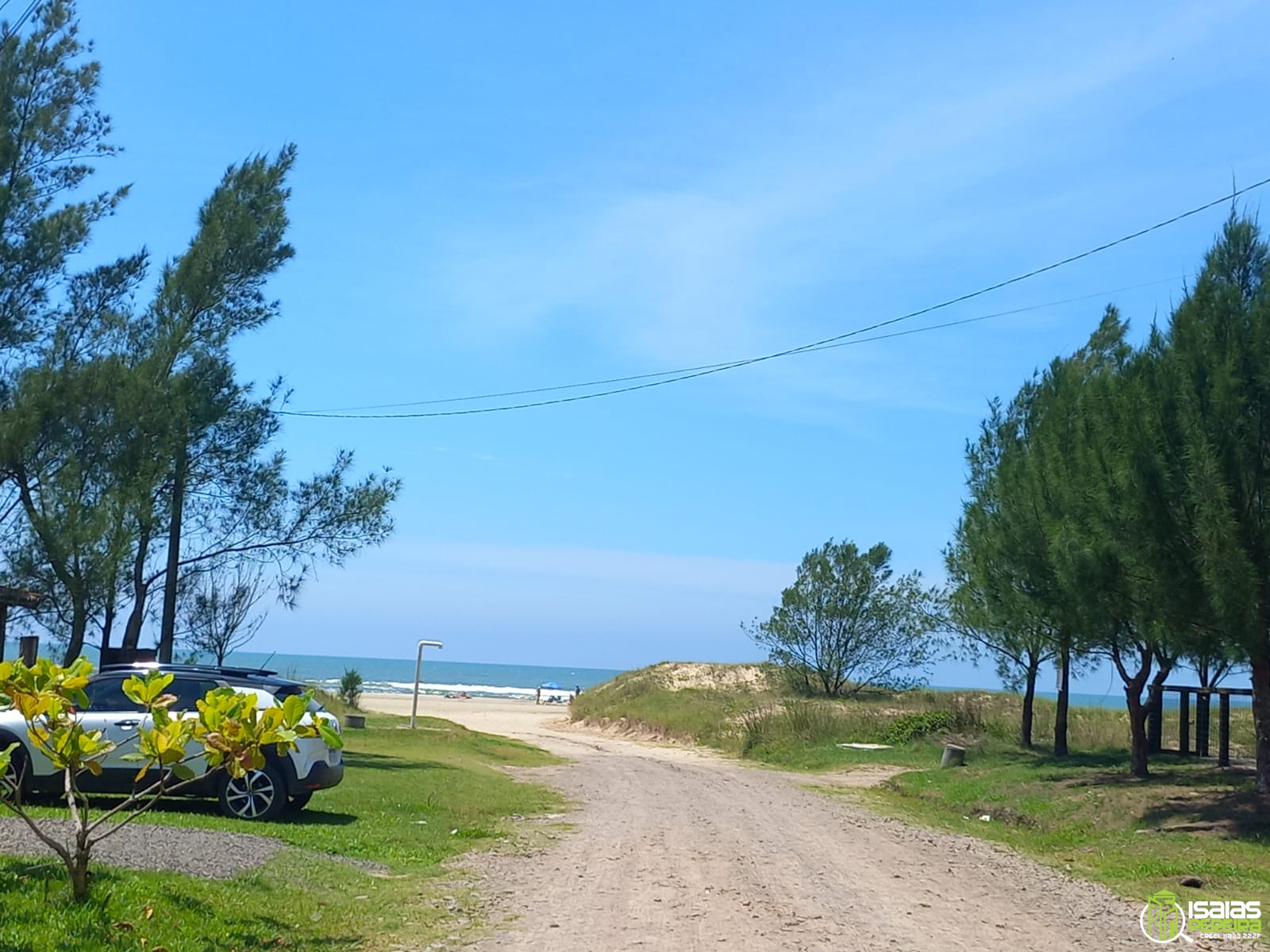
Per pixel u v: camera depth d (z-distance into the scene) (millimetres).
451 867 11445
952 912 10062
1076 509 17656
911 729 33844
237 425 23562
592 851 12883
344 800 15719
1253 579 14438
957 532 26688
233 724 7469
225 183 24453
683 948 8109
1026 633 23406
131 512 20766
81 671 7594
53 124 21766
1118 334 26875
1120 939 9352
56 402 20156
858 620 42875
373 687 115312
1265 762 16266
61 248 21547
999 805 19359
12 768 12484
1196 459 14781
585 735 45062
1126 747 29062
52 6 22016
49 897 7543
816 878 11469
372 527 24781
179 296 22953
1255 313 15211
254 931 7840
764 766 31438
